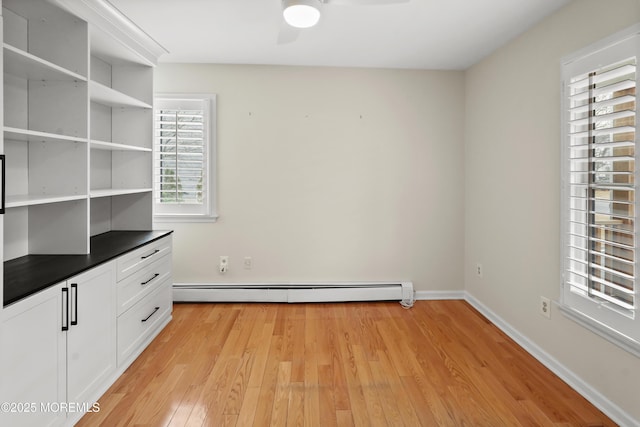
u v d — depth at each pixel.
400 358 2.77
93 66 3.07
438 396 2.29
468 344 3.02
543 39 2.72
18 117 2.34
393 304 3.98
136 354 2.75
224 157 3.95
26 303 1.64
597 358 2.20
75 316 1.98
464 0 2.50
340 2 2.17
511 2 2.49
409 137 4.05
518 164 3.06
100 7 2.49
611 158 2.05
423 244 4.12
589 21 2.27
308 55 3.62
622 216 2.02
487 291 3.62
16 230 2.35
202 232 3.98
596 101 2.27
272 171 3.98
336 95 3.99
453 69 4.03
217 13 2.73
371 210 4.06
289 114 3.96
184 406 2.17
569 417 2.09
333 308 3.84
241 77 3.92
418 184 4.08
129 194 3.44
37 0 2.16
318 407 2.17
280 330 3.27
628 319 1.97
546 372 2.58
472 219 3.94
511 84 3.15
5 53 1.88
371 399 2.25
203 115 3.90
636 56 1.90
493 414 2.11
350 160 4.03
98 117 3.18
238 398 2.25
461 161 4.09
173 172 3.91
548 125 2.66
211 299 3.91
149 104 3.37
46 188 2.45
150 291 2.99
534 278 2.84
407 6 2.59
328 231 4.05
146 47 3.15
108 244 2.79
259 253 4.02
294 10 2.21
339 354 2.83
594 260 2.29
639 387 1.92
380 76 4.00
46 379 1.78
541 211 2.75
